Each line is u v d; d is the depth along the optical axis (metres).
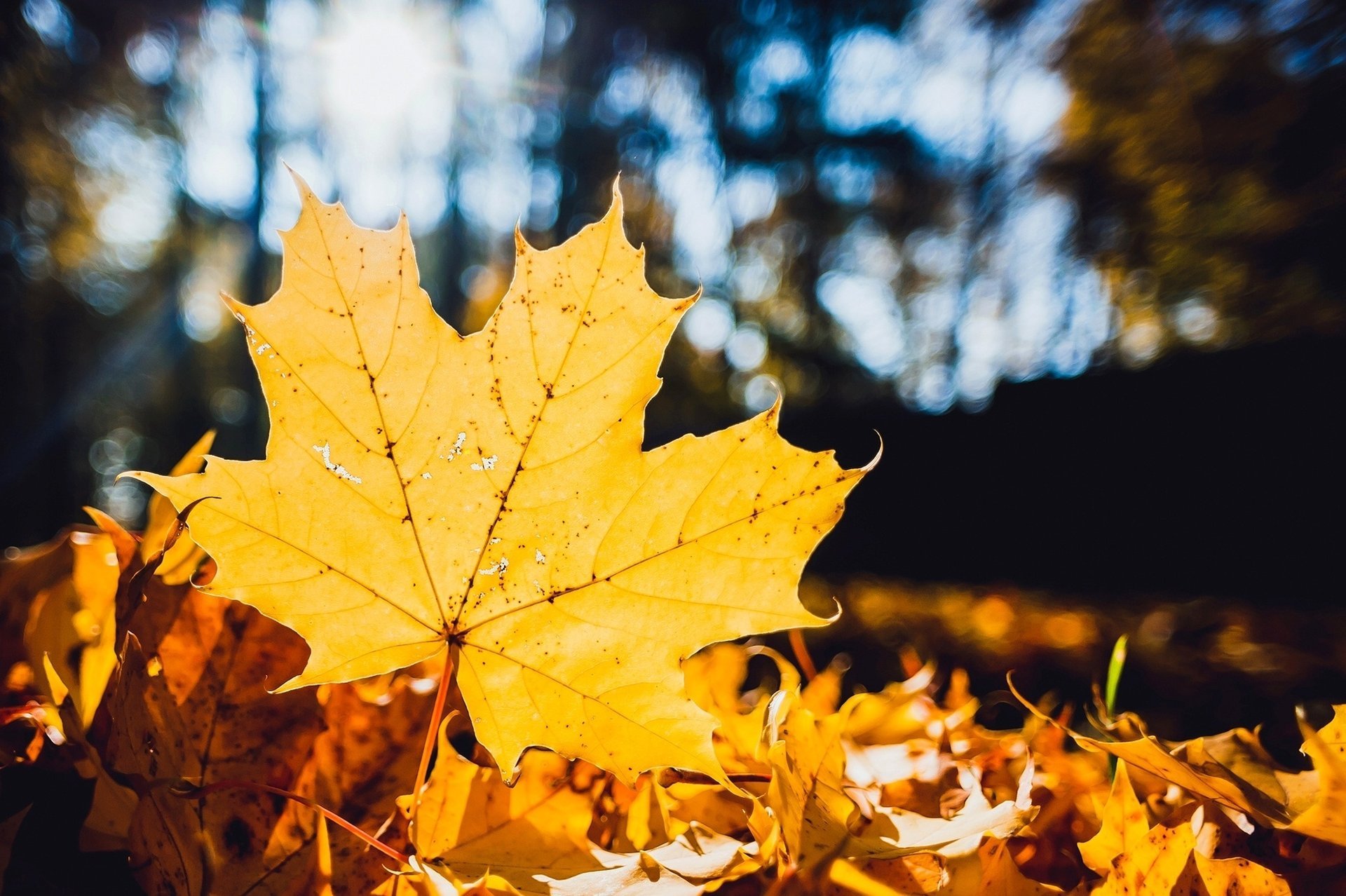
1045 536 14.30
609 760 0.74
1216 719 4.25
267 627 0.72
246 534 0.69
